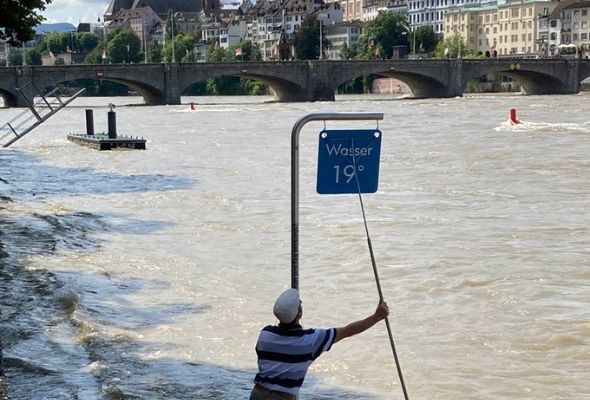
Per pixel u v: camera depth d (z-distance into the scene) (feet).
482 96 610.24
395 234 110.01
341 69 569.23
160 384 54.75
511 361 60.44
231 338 65.21
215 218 126.11
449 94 590.14
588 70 615.57
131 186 167.43
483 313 72.69
